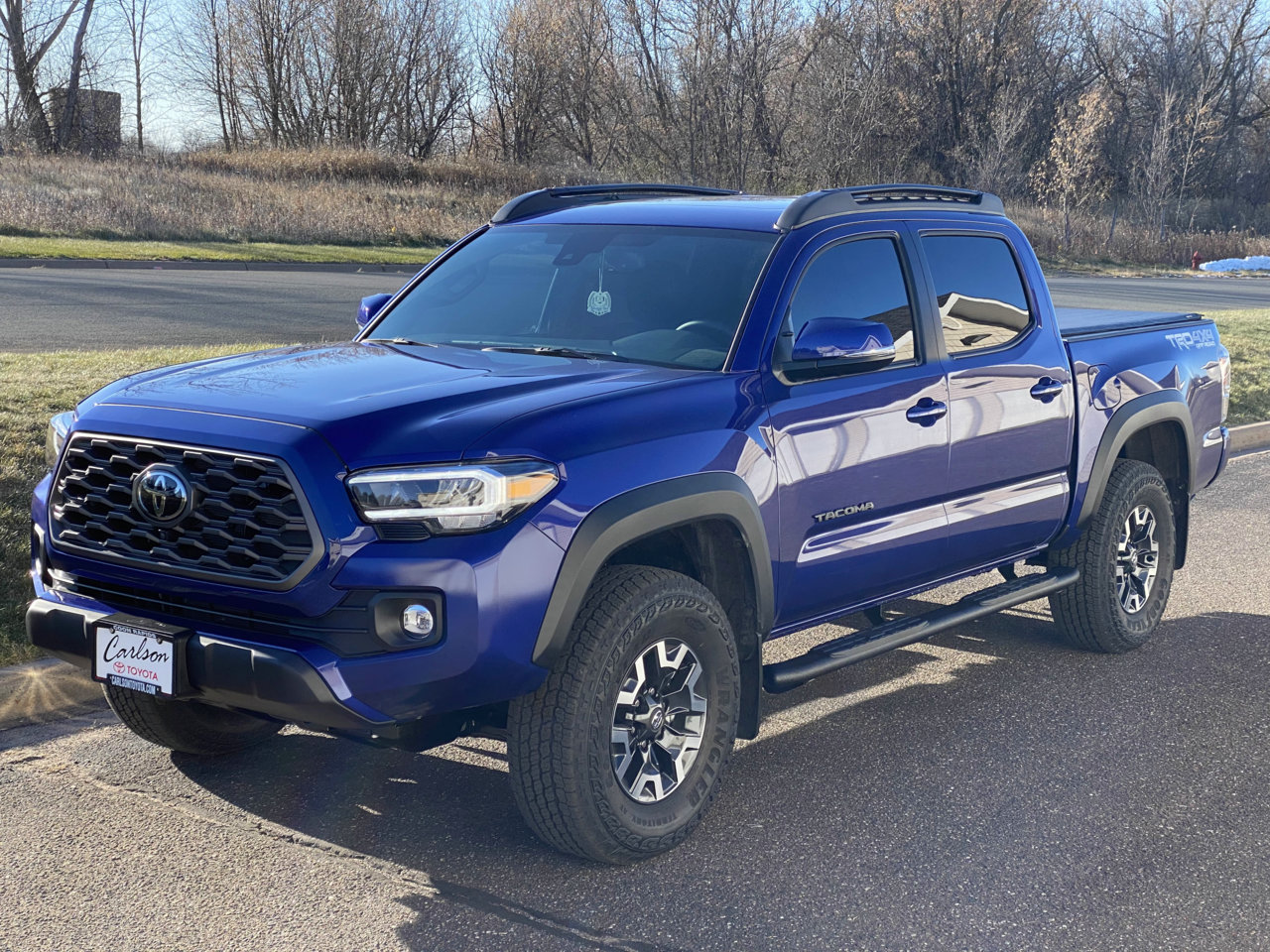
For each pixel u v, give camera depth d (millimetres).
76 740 4543
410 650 3150
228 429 3271
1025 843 3885
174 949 3168
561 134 52219
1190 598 6832
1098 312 6617
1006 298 5113
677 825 3727
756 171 49250
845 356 3936
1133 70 61625
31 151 37500
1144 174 52531
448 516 3160
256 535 3191
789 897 3510
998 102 52031
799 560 4059
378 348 4238
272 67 51344
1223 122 61594
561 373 3787
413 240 28016
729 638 3836
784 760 4531
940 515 4652
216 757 4406
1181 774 4457
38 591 3697
